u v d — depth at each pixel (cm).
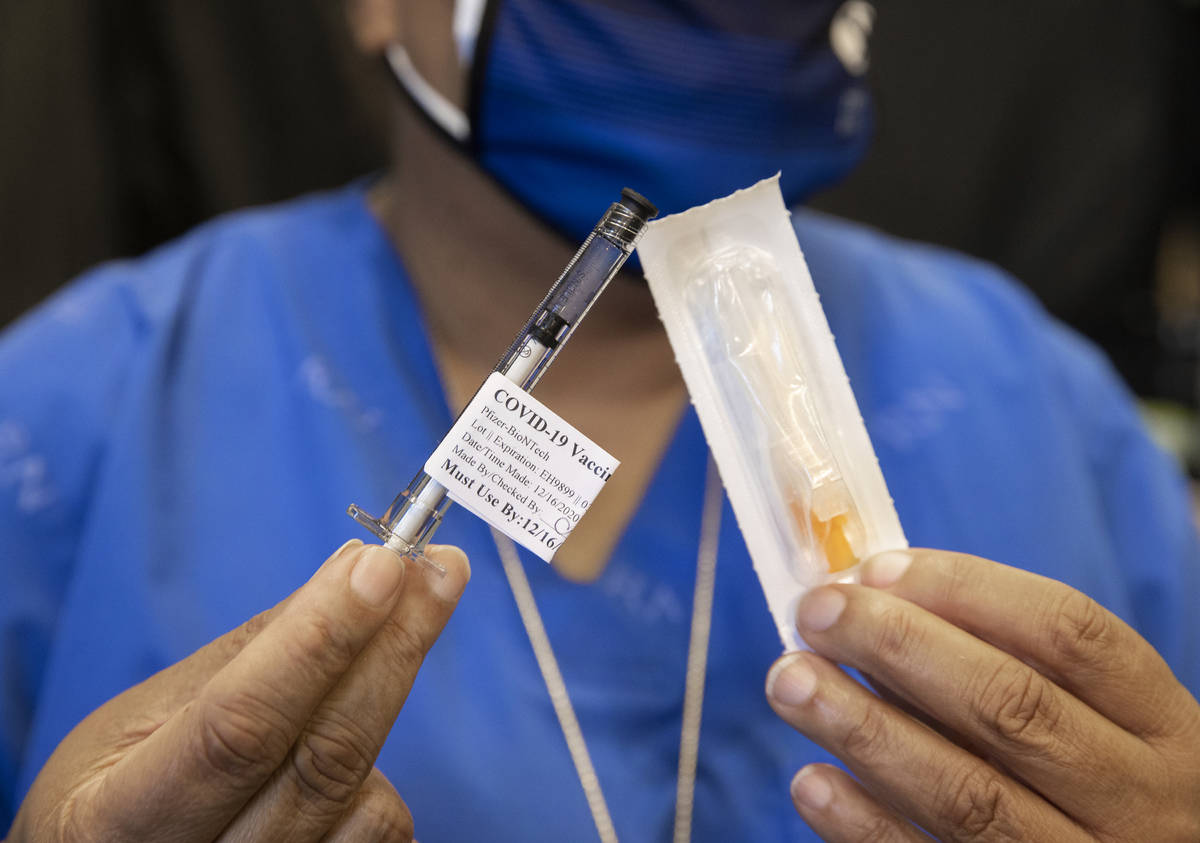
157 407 92
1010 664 54
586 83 83
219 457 91
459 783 79
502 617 86
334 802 52
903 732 55
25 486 89
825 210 195
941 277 115
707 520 93
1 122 151
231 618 84
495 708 82
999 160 194
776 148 88
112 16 160
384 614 50
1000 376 105
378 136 172
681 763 85
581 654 86
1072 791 55
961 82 191
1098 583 97
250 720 48
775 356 61
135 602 83
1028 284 195
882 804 59
